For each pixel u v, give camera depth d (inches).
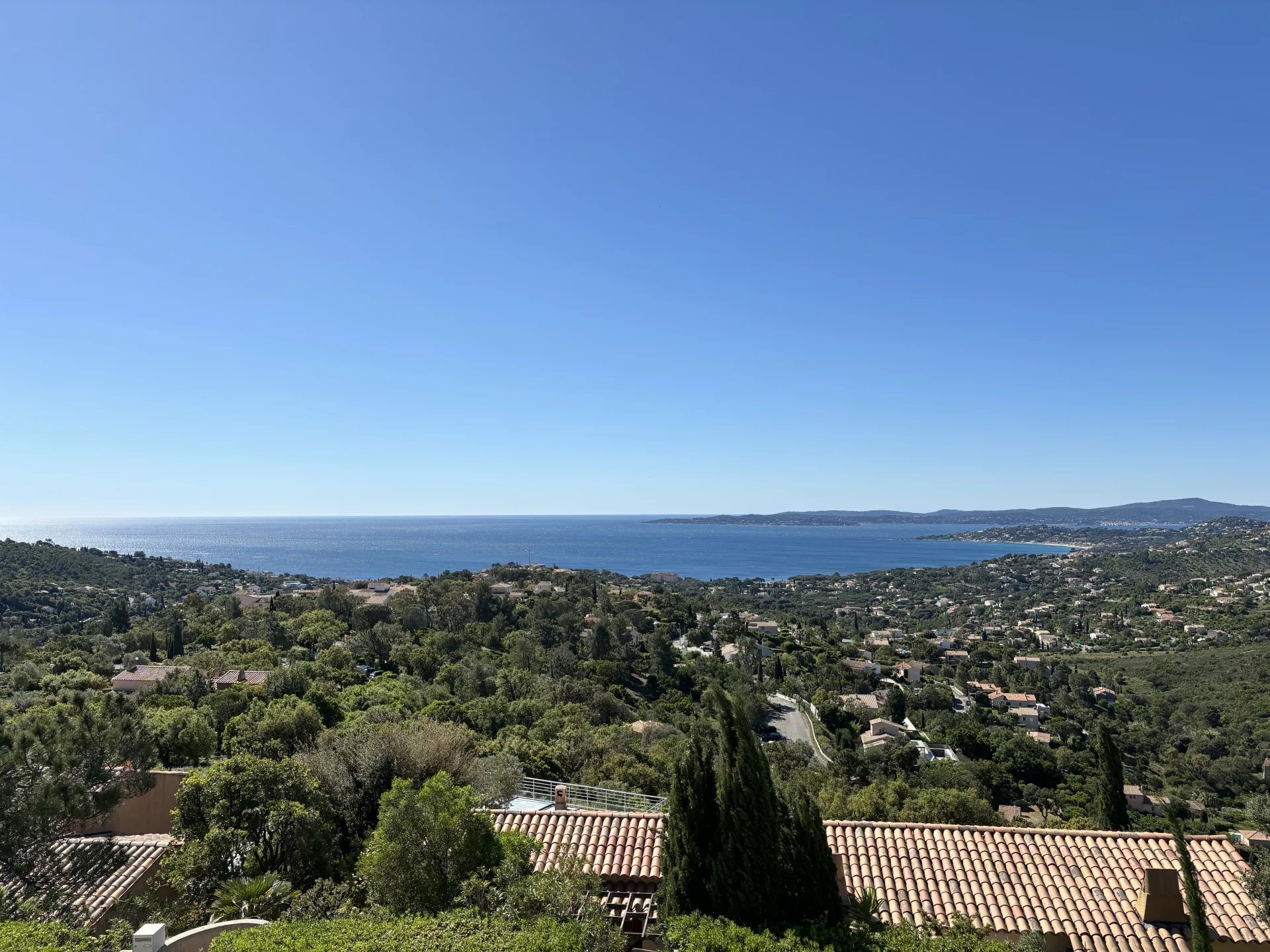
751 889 358.0
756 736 379.9
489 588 3961.6
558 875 382.0
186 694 1684.3
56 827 465.1
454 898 394.6
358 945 317.1
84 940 360.2
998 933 402.9
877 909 388.8
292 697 1417.3
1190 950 392.5
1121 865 453.4
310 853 555.2
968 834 485.1
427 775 724.7
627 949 405.7
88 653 2509.8
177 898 513.0
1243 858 454.6
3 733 438.0
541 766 1106.7
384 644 2842.0
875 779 1785.2
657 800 881.5
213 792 569.0
